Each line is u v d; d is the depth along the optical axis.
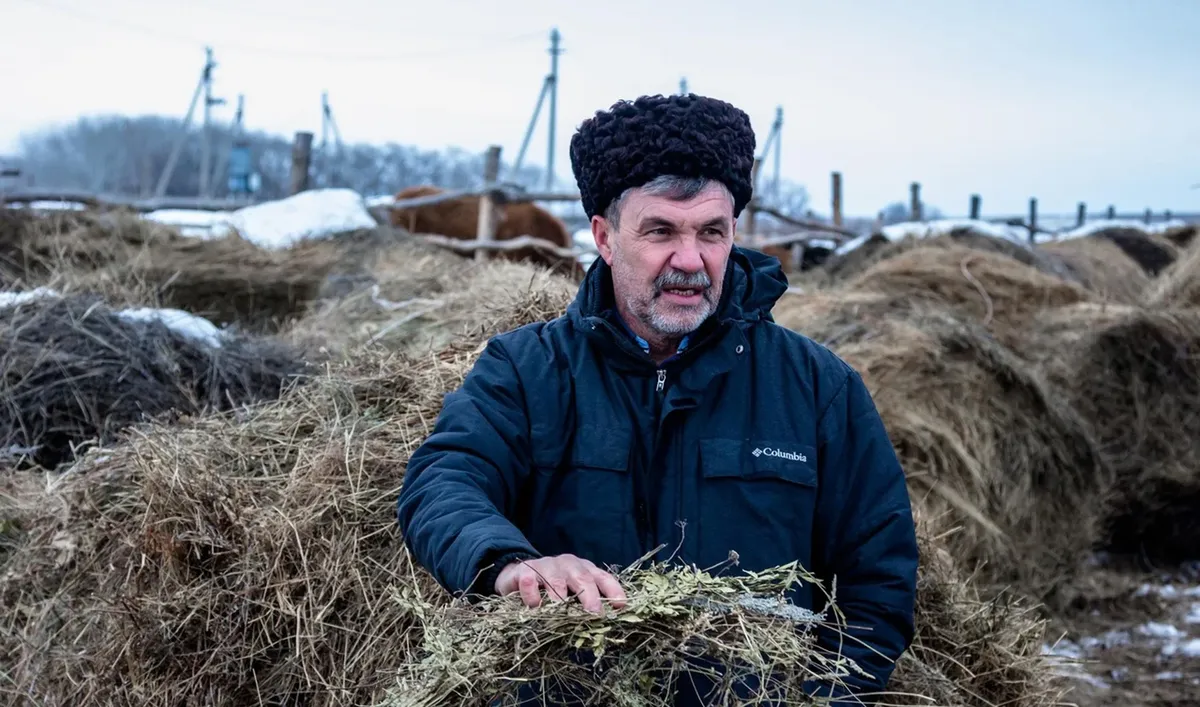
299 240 8.36
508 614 1.52
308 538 2.50
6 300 4.68
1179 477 5.57
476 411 1.88
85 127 44.06
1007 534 4.77
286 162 44.28
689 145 1.76
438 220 10.80
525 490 1.92
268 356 4.62
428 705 1.51
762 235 20.84
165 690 2.39
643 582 1.61
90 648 2.61
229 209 11.44
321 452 2.75
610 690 1.52
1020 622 2.66
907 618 1.87
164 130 43.59
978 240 10.70
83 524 2.84
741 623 1.54
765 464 1.87
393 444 2.76
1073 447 5.16
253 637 2.43
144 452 2.85
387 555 2.48
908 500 1.94
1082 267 11.54
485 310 3.56
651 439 1.88
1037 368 5.59
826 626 1.83
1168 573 5.56
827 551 1.95
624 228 1.83
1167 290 7.28
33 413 4.04
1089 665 4.38
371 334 4.75
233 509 2.58
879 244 11.34
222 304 6.98
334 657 2.37
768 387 1.93
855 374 2.01
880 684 1.85
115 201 11.06
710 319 1.90
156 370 4.32
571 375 1.92
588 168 1.87
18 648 2.73
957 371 4.90
